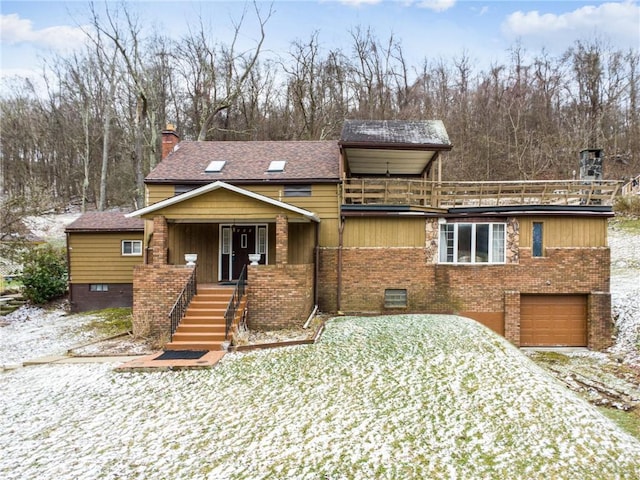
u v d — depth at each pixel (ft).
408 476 17.83
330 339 36.73
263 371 29.66
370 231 47.98
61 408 24.44
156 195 49.83
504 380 27.73
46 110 136.98
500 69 143.95
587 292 45.57
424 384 27.04
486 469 18.42
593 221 45.83
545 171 114.83
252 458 19.07
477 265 46.60
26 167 132.67
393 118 122.62
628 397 31.17
